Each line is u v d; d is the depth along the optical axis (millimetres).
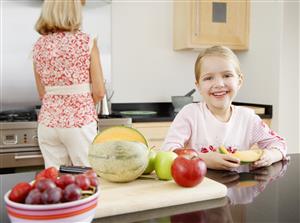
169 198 731
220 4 2768
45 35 1789
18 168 2154
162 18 2963
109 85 2844
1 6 2564
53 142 1833
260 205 733
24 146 2152
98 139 909
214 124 1323
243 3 2836
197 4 2713
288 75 2566
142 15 2908
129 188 796
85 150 1820
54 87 1772
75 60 1747
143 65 2943
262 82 2740
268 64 2666
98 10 2766
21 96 2664
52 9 1720
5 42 2598
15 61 2631
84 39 1765
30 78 2672
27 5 2621
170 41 2998
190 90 3096
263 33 2715
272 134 1325
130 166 810
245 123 1351
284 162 1189
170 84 3029
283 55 2541
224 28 2795
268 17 2654
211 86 1248
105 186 811
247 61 2932
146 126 2402
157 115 2627
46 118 1796
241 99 3027
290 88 2578
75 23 1749
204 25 2744
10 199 516
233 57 1250
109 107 2799
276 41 2572
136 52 2916
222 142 1321
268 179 961
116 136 914
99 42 2793
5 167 2125
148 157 867
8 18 2588
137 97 2947
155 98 2998
